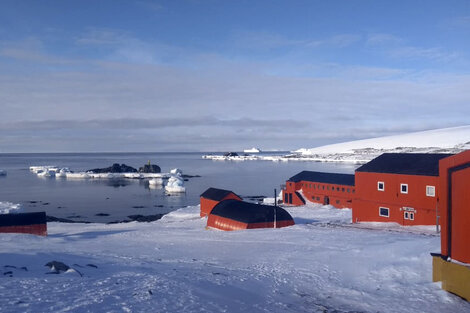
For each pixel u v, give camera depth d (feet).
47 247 86.28
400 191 120.78
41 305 30.63
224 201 143.84
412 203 117.08
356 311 38.24
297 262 63.05
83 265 54.80
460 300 40.45
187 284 43.73
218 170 603.67
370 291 45.52
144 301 34.42
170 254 74.95
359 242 83.30
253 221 120.67
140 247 86.38
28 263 53.36
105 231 141.28
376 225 120.16
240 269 57.57
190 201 279.28
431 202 112.06
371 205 130.41
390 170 125.18
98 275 47.09
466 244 40.63
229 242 91.20
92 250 81.15
